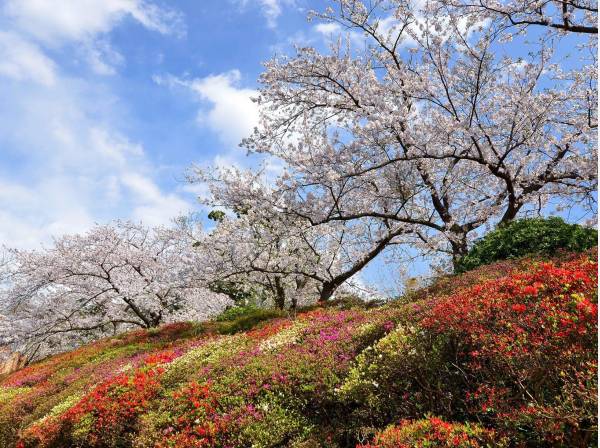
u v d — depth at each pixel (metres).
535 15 10.30
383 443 3.86
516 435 3.69
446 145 11.07
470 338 4.67
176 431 5.72
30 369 15.18
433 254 14.73
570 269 5.27
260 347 7.82
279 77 12.80
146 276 19.00
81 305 19.27
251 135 12.68
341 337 6.87
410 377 4.99
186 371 7.83
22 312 19.33
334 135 11.98
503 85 11.41
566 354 3.69
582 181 12.52
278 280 16.70
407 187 13.74
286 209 12.38
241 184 12.67
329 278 15.02
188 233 17.38
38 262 17.41
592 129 11.01
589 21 10.84
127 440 6.37
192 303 19.47
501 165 11.73
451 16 10.76
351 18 12.14
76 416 7.02
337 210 12.80
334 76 12.23
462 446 3.50
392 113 10.62
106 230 18.62
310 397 5.61
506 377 4.19
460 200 13.96
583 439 3.35
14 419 9.55
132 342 14.38
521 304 4.55
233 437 5.29
